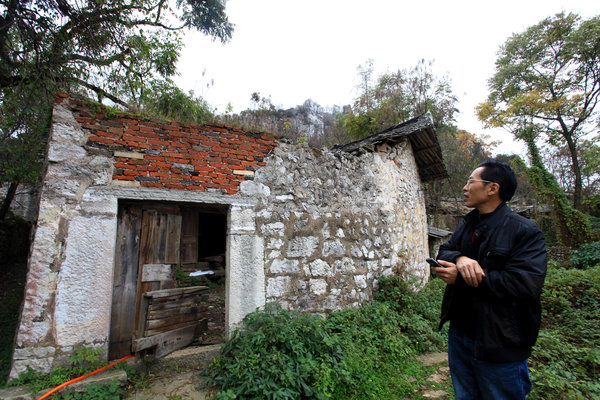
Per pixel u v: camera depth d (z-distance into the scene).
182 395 2.70
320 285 4.13
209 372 3.04
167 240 3.57
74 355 2.70
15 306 4.76
